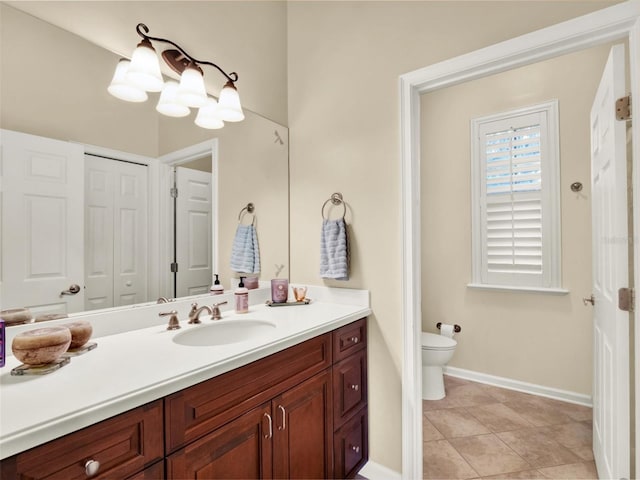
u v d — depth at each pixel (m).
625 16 1.13
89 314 1.20
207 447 0.93
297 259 2.01
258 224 1.87
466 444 1.95
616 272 1.26
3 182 1.03
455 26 1.48
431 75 1.53
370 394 1.71
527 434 2.04
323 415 1.39
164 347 1.08
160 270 1.44
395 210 1.63
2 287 1.02
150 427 0.80
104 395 0.74
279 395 1.17
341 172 1.83
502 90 2.69
